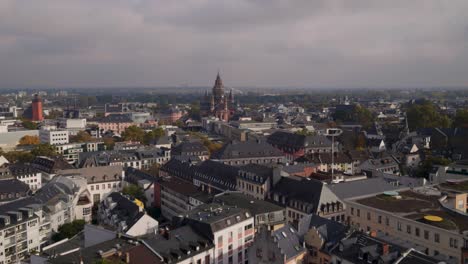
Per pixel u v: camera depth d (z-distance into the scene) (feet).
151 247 396.57
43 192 642.22
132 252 386.11
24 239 533.96
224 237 438.40
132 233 499.51
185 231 431.43
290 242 392.47
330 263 372.38
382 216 449.48
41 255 456.86
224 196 562.66
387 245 338.34
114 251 389.60
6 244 510.99
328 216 526.57
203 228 434.71
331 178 650.43
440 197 500.74
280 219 508.94
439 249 394.11
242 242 463.42
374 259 334.85
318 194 535.19
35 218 549.95
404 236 426.92
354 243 364.79
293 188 579.89
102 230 474.90
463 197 508.12
